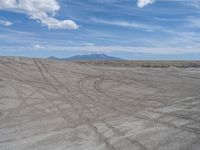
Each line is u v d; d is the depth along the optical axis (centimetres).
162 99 1496
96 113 1189
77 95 1565
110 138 866
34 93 1540
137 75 2494
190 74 2723
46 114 1160
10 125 1003
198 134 902
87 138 866
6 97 1395
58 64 2691
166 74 2675
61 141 841
